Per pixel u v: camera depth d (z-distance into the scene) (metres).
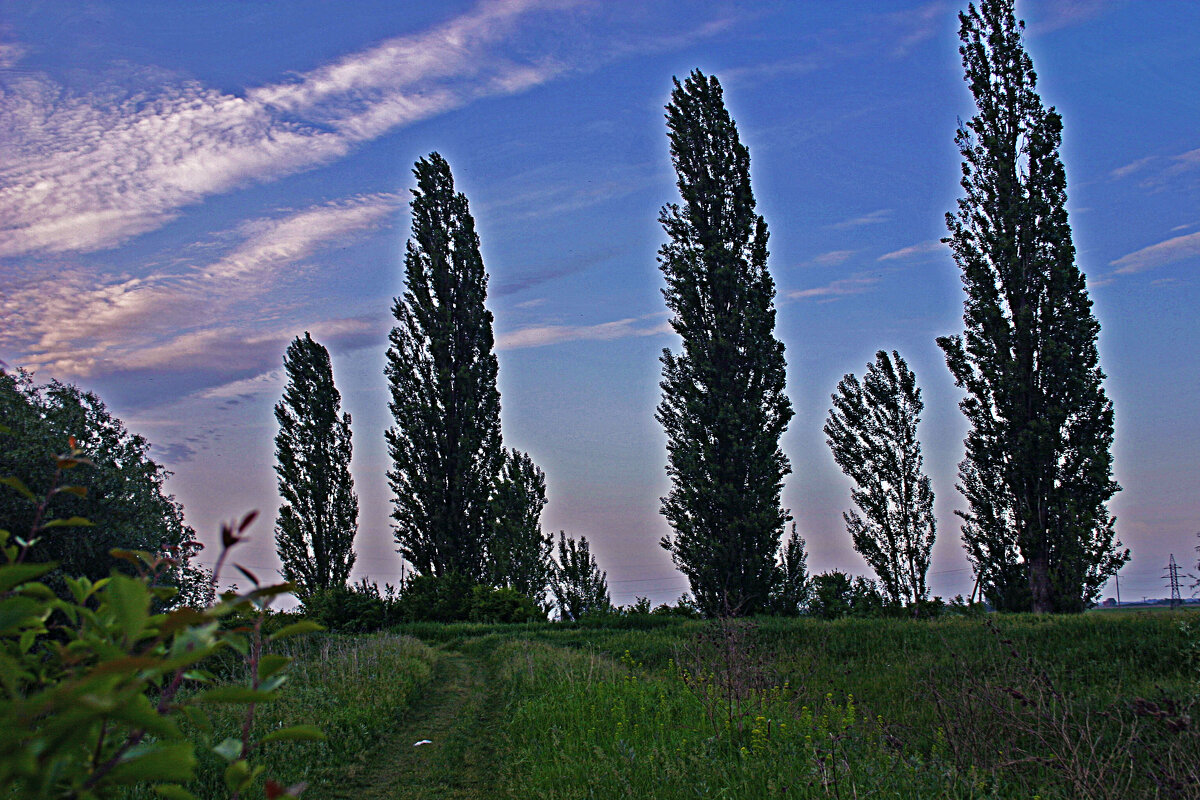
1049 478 24.38
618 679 12.17
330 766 8.15
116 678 1.09
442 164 36.59
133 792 5.74
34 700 1.01
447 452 34.38
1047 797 6.01
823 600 28.44
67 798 1.14
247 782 1.51
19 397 11.62
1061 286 25.09
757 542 26.09
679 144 29.50
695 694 9.55
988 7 27.44
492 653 20.30
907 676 13.49
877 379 31.73
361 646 17.50
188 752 1.19
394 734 10.20
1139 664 13.09
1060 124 26.31
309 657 15.02
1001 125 26.83
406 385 34.31
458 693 13.77
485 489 34.91
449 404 34.56
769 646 17.78
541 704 10.73
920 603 28.31
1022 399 25.03
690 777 6.80
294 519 36.56
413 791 7.75
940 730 7.81
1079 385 24.30
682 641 18.70
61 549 11.34
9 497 10.91
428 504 33.84
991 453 25.44
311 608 32.38
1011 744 6.56
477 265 36.16
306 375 38.16
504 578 36.78
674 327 28.66
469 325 35.50
